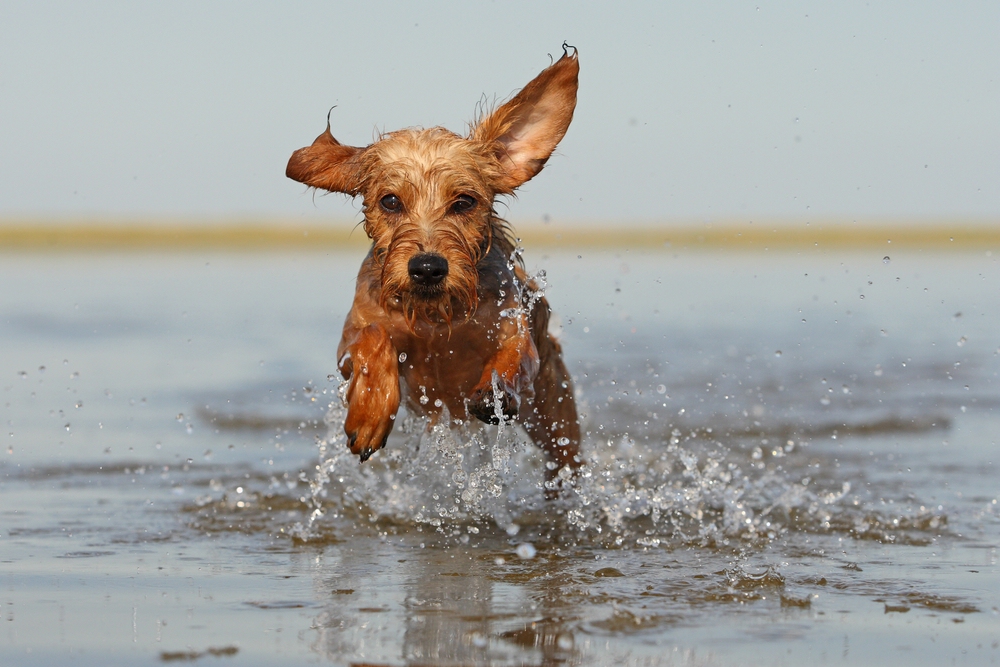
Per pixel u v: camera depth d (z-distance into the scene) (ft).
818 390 60.70
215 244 320.29
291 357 74.38
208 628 22.04
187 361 72.23
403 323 30.73
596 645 20.84
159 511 34.42
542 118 33.42
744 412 54.19
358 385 29.30
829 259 205.87
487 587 25.44
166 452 44.57
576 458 37.11
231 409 55.01
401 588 25.38
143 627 22.11
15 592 24.90
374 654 20.30
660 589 25.13
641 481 39.55
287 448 46.01
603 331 88.69
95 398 58.13
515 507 35.42
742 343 81.10
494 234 33.35
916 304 111.96
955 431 48.83
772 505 34.76
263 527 32.58
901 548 29.55
